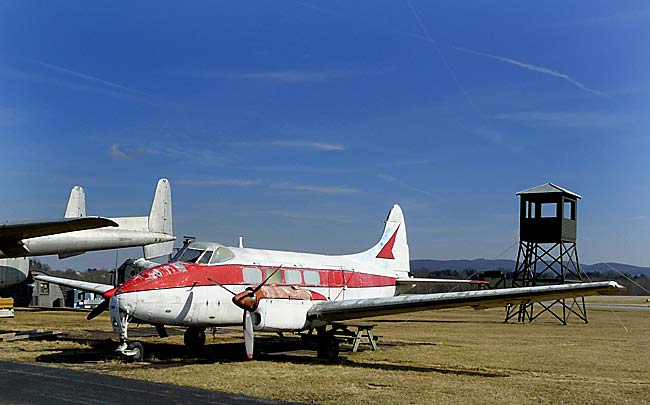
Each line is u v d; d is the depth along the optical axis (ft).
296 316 57.31
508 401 38.37
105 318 113.80
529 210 130.82
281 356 61.98
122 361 53.21
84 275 228.02
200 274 56.59
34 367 47.98
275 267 64.90
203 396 36.88
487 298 52.37
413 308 55.57
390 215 93.56
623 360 61.26
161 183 139.54
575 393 41.45
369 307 56.18
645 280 435.94
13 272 118.73
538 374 50.80
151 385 40.19
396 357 61.77
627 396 40.81
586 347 73.82
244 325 54.90
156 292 52.90
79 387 38.78
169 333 85.92
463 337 86.38
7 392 36.78
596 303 286.87
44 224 79.41
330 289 72.95
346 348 70.74
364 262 85.15
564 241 127.54
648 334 94.63
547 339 84.33
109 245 121.29
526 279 131.34
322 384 42.93
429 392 40.83
